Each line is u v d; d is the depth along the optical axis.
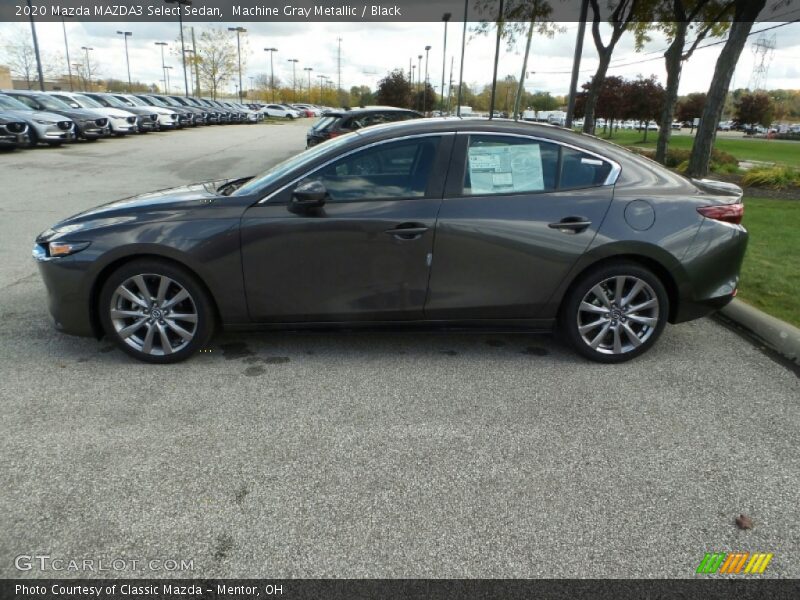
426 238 3.48
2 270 5.61
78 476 2.55
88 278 3.48
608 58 15.26
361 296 3.58
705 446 2.88
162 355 3.66
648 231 3.55
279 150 18.56
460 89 34.00
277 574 2.05
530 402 3.29
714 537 2.27
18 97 18.84
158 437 2.87
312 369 3.66
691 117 51.81
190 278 3.53
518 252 3.53
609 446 2.87
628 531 2.29
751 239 6.71
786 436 2.98
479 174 3.56
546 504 2.43
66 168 13.34
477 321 3.71
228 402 3.23
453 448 2.83
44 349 3.88
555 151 3.62
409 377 3.57
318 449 2.80
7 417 3.03
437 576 2.05
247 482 2.54
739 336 4.28
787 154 26.02
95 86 73.81
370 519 2.33
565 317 3.73
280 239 3.46
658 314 3.70
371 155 3.52
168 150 18.00
